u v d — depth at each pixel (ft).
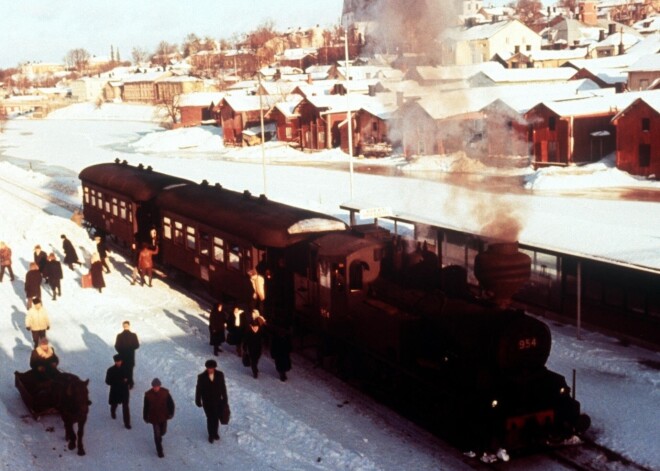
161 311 81.66
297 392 58.39
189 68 619.26
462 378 48.06
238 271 75.31
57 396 53.16
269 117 316.40
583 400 55.11
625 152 178.50
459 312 48.52
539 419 46.83
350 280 59.00
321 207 140.97
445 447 48.62
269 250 69.41
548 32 441.68
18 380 56.65
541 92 216.95
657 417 51.80
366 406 55.67
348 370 61.00
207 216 81.46
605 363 62.23
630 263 65.05
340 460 46.34
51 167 261.65
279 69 436.76
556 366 62.39
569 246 80.64
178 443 49.67
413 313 52.85
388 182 177.06
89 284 92.07
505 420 45.91
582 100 199.62
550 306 76.69
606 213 131.34
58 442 49.88
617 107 196.03
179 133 349.41
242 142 306.96
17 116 652.89
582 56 337.31
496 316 45.96
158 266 102.58
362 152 247.70
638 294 66.33
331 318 60.85
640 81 233.35
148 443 49.78
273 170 224.12
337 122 264.52
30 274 80.28
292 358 66.64
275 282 69.56
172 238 93.09
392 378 54.85
